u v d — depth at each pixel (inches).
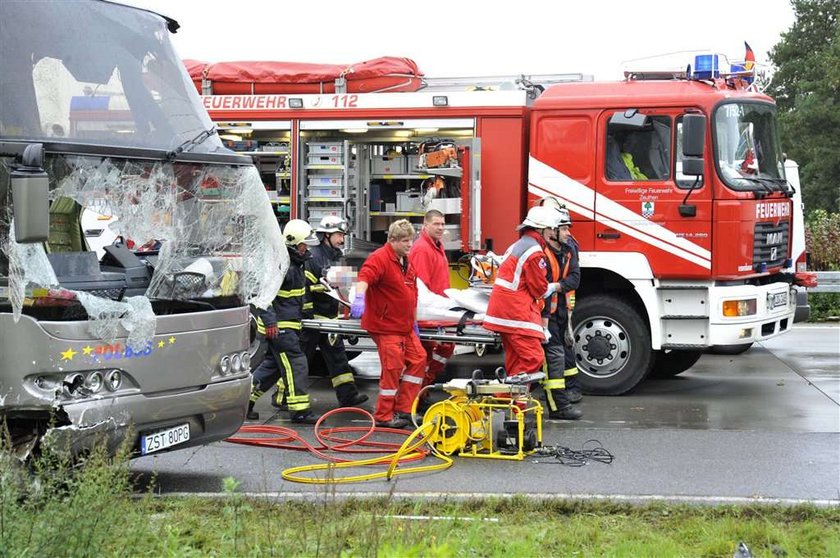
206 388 275.0
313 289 388.5
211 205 287.0
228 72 497.0
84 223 294.2
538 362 351.6
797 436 349.7
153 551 215.5
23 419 250.4
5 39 261.9
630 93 427.5
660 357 471.8
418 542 218.2
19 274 242.1
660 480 295.1
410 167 477.7
